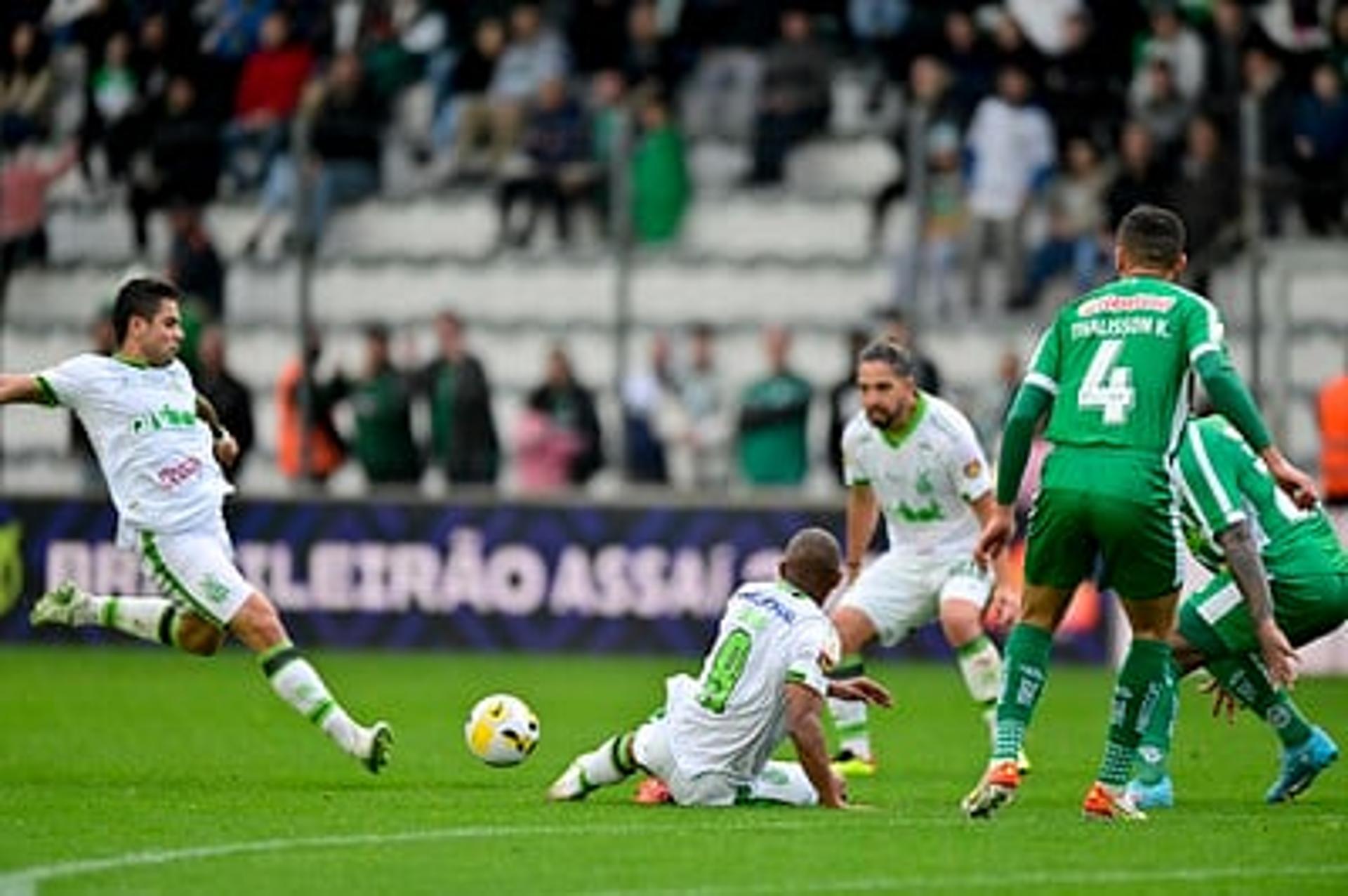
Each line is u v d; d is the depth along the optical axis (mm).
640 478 76562
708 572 75000
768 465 75375
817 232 85750
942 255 78750
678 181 84250
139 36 86875
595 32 85938
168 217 84562
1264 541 39969
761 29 86750
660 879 29734
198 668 70938
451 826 34938
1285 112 75688
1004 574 46375
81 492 78250
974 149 79625
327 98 84125
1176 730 53781
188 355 76625
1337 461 70438
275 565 77125
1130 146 75500
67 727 53688
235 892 29031
